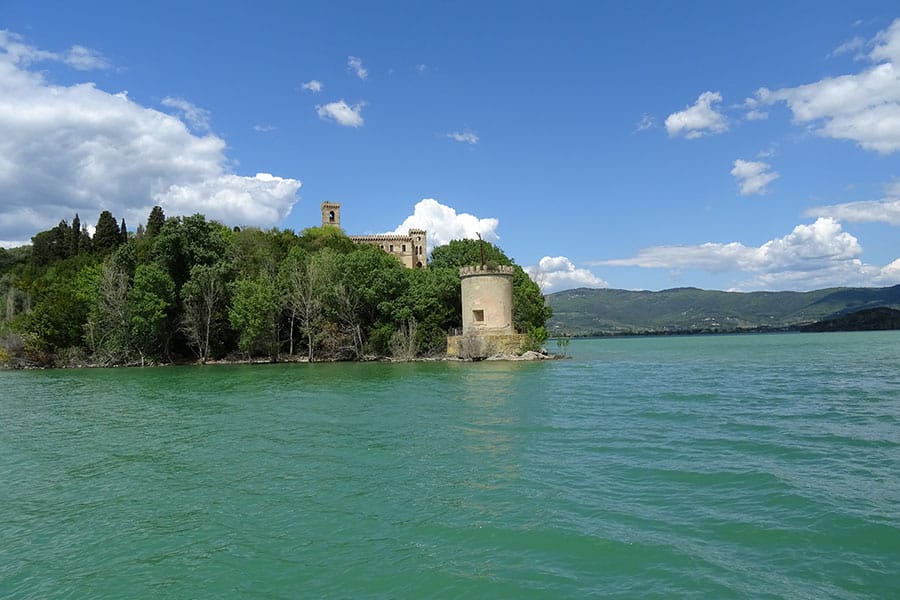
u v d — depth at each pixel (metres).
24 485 17.48
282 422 27.00
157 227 131.75
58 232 138.62
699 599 9.05
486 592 9.52
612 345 153.00
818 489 14.32
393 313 80.38
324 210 154.00
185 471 18.38
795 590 9.28
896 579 9.59
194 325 82.81
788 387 37.62
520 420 25.53
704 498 13.88
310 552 11.46
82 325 87.12
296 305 83.88
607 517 12.77
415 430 23.86
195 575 10.62
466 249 103.94
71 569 11.14
